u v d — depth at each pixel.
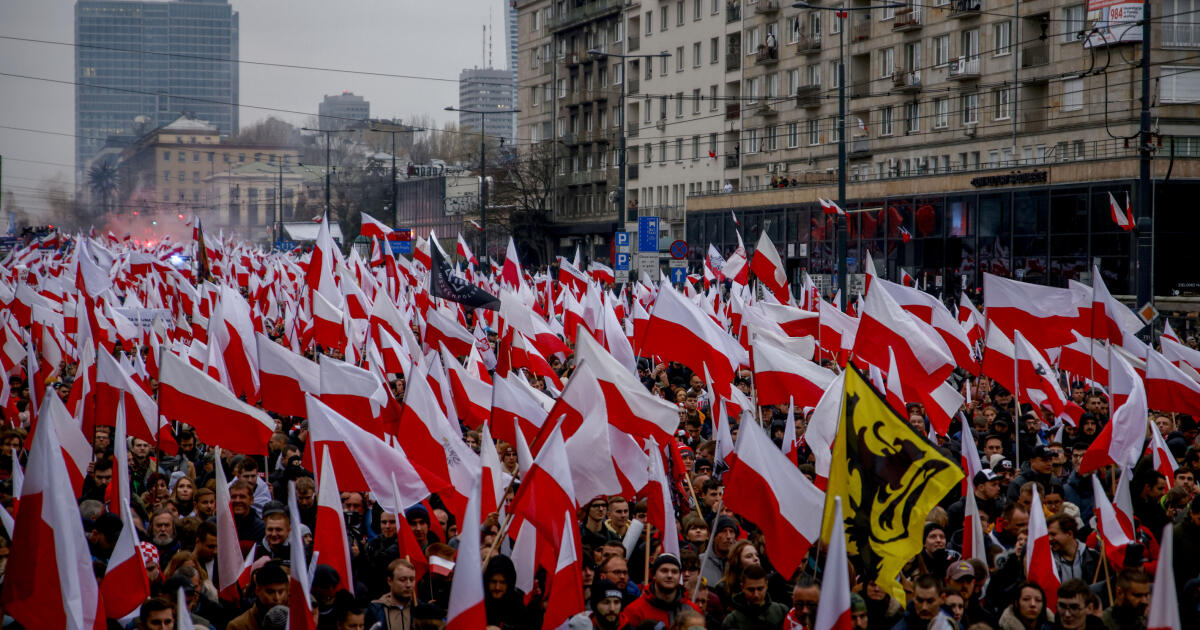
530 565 10.87
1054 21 54.88
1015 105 56.97
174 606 8.77
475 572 7.99
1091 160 49.88
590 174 93.75
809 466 13.91
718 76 79.12
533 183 96.12
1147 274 27.34
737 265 26.98
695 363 15.07
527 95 107.00
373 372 15.08
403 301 26.78
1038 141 55.94
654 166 86.31
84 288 24.17
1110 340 17.30
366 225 29.45
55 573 8.38
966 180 55.94
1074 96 54.19
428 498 13.75
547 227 97.94
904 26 63.56
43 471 8.39
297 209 157.00
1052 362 21.89
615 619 9.95
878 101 66.06
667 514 11.49
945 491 9.57
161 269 34.03
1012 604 9.55
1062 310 17.77
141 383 17.22
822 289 53.28
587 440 11.34
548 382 20.73
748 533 12.78
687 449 14.45
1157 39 50.25
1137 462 14.76
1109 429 13.49
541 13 104.00
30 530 8.38
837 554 7.69
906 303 18.61
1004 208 54.12
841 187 37.41
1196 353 19.23
